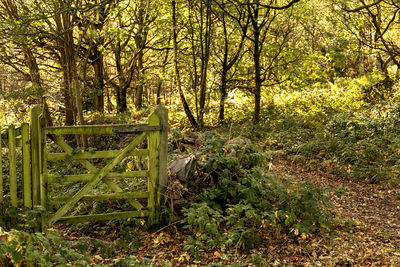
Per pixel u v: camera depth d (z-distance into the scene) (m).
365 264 3.99
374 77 15.32
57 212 4.39
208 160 5.27
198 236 4.55
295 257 4.21
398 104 11.67
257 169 5.44
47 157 4.35
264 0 13.09
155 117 4.68
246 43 14.65
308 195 5.11
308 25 17.11
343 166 8.56
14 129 4.21
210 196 4.97
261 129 12.87
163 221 4.93
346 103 15.10
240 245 4.38
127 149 4.64
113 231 4.75
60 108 13.62
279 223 4.97
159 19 14.24
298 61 13.69
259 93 14.03
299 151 9.98
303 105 15.97
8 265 3.28
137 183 5.39
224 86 14.14
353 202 6.48
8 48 9.41
